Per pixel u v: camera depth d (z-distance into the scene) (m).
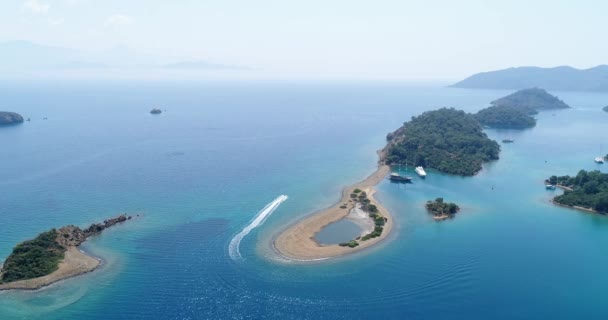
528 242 146.25
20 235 144.88
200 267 126.19
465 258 134.25
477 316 107.38
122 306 107.94
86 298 110.69
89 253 133.25
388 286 118.62
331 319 104.81
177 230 149.88
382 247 140.38
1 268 122.31
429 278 122.81
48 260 124.12
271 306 109.19
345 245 140.62
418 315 107.38
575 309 110.75
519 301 113.75
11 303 108.00
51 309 106.19
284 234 148.50
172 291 114.44
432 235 150.25
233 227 153.38
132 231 148.62
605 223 162.88
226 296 112.81
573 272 127.44
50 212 163.88
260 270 125.12
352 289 116.94
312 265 128.62
